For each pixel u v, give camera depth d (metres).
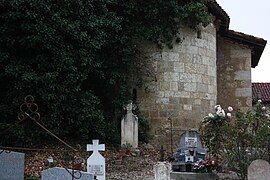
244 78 23.31
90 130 17.77
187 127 19.70
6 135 16.14
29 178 13.57
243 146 13.44
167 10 19.34
